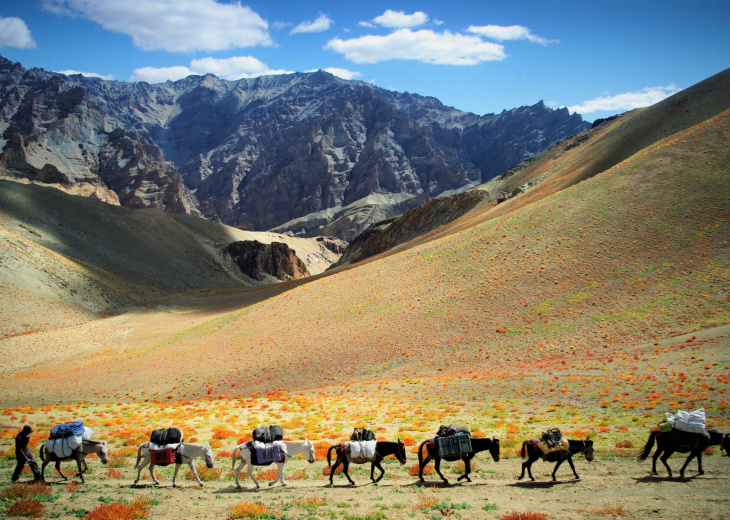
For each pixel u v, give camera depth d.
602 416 30.38
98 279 148.75
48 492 16.41
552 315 54.22
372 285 74.88
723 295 48.53
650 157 76.75
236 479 18.25
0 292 115.44
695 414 17.92
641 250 59.31
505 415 32.53
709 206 61.66
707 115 111.94
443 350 53.44
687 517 13.38
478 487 17.64
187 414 37.72
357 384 48.31
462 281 66.31
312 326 67.19
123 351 80.94
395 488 17.80
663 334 45.88
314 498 16.05
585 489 16.75
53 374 68.69
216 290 174.62
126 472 21.25
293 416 35.53
